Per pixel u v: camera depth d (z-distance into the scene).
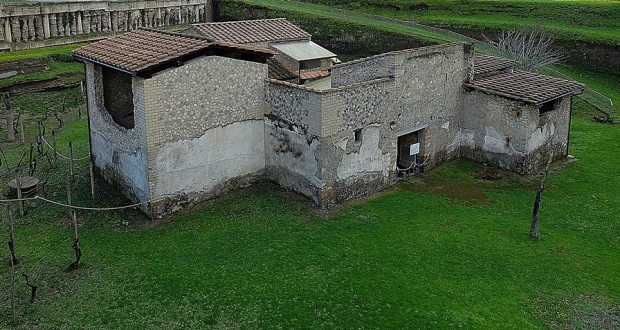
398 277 16.11
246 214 19.61
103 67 21.20
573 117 34.12
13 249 16.03
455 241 18.28
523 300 15.41
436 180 23.22
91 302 14.87
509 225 19.56
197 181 19.97
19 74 31.94
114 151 20.61
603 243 18.72
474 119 24.75
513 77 25.72
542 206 21.22
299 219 19.33
